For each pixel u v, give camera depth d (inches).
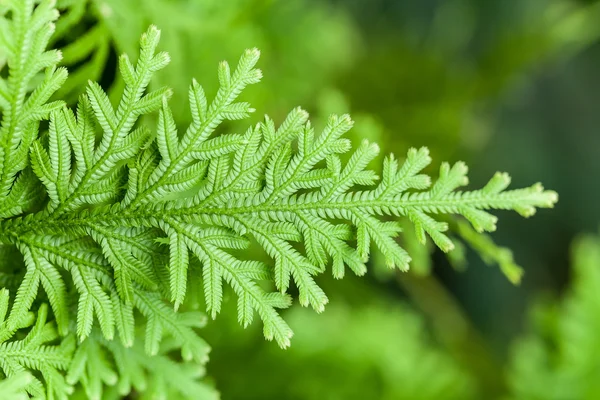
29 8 11.6
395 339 21.8
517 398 22.6
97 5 13.3
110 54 13.7
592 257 23.0
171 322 12.4
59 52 11.8
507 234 33.7
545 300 24.9
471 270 31.3
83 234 12.1
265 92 16.1
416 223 12.2
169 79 14.0
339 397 19.0
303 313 19.8
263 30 18.6
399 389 20.5
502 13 30.0
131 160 12.3
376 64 22.9
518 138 33.2
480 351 25.4
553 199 12.1
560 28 24.1
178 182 12.2
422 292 23.2
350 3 28.5
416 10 29.8
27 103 11.8
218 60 15.4
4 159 11.9
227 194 12.2
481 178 31.1
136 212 12.2
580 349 22.2
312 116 19.2
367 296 21.8
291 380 17.8
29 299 12.0
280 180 12.2
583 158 35.0
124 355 12.8
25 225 12.1
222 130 15.1
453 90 22.6
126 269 12.1
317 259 12.2
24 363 12.1
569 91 35.3
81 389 13.2
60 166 12.0
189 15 14.8
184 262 12.1
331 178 12.2
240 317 12.1
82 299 12.1
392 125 21.1
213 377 16.4
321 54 20.7
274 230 12.2
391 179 12.2
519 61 23.8
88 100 12.0
